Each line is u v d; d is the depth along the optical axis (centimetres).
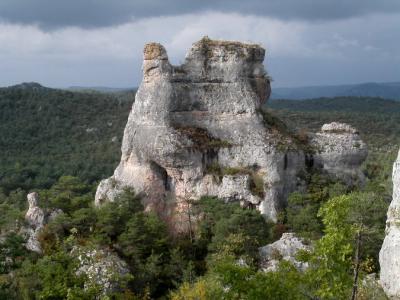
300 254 2319
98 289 3172
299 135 5262
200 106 5056
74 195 5778
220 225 4181
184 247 4369
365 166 8144
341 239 2091
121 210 4406
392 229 2550
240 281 2227
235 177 4688
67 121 14838
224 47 5116
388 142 14425
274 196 4666
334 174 5084
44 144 13275
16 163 11238
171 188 4972
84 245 4022
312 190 4794
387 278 2514
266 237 4281
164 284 4053
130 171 5044
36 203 4709
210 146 4856
